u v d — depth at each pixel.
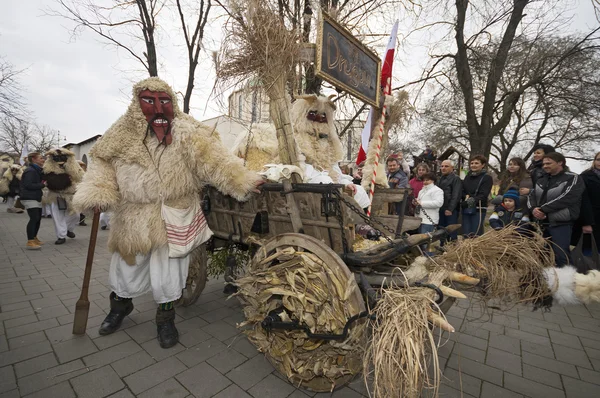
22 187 5.45
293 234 1.97
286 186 2.03
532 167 4.22
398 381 1.24
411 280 1.72
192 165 2.34
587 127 14.48
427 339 1.30
